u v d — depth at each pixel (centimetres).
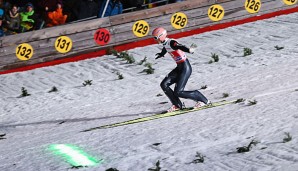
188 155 815
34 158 946
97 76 1798
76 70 1905
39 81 1825
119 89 1592
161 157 827
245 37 2038
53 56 2033
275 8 2284
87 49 2064
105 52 2073
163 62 1869
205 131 951
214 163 755
